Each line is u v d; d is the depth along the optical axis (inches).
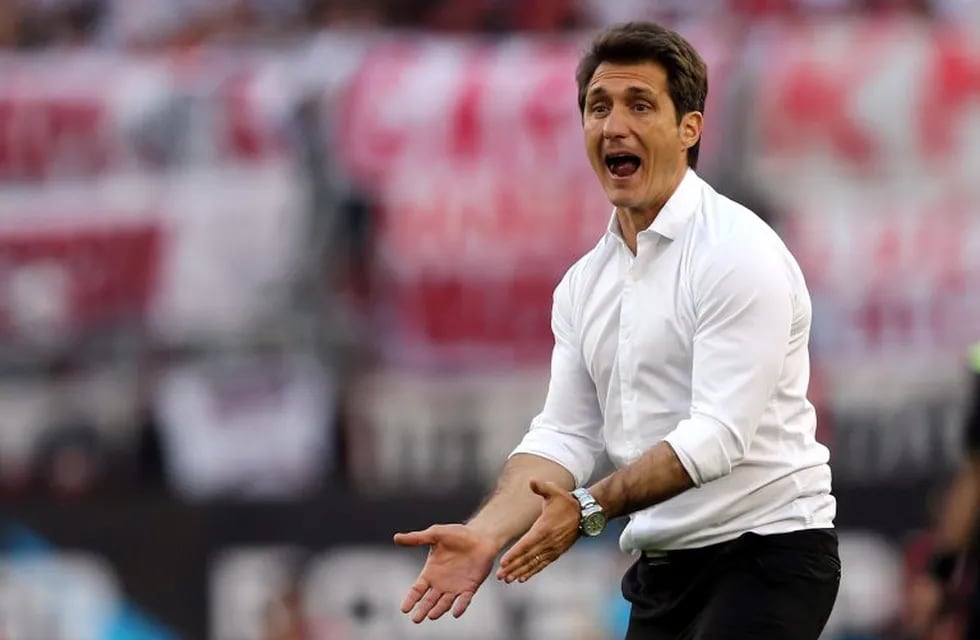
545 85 1508.4
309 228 1517.0
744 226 598.5
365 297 1512.1
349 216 1514.5
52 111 1545.3
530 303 1493.6
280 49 1647.4
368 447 1507.1
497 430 1496.1
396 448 1505.9
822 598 613.9
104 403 1526.8
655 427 613.9
